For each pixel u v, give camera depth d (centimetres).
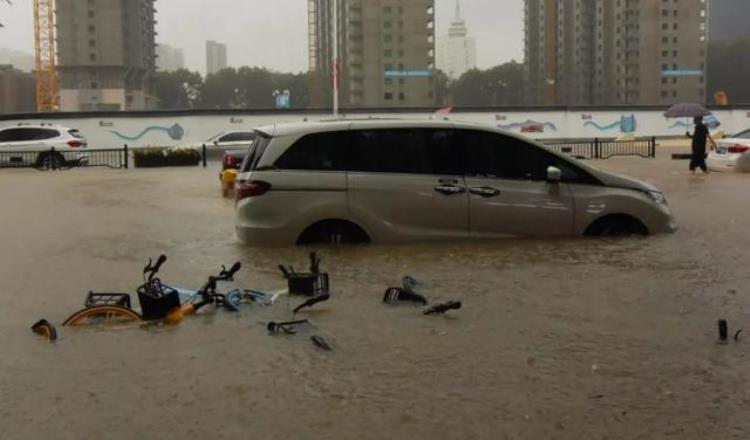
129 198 1719
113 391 477
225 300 676
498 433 408
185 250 1002
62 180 2302
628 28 8762
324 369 512
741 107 4838
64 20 8700
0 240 1103
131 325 626
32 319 654
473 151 974
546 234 985
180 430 417
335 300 700
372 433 410
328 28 9050
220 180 1997
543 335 585
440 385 480
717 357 529
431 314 645
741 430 409
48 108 8731
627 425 417
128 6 9006
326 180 947
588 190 997
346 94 8288
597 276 789
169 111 4134
